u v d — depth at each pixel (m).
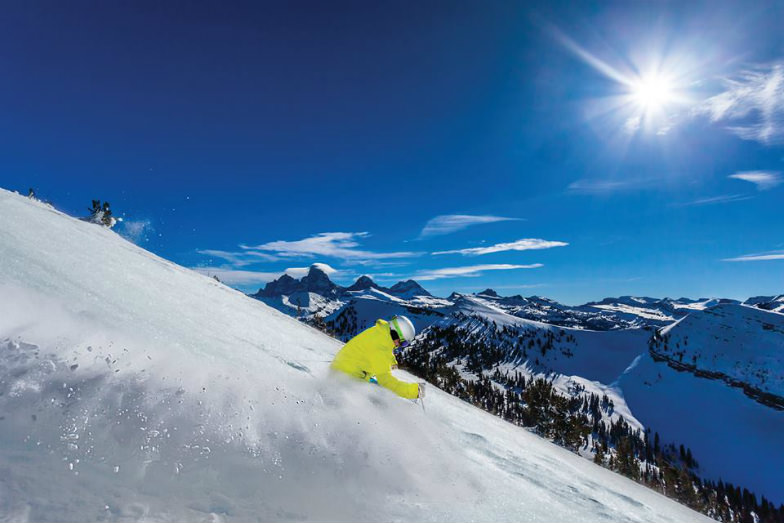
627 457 136.25
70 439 1.91
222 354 3.81
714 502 130.25
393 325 5.01
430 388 9.21
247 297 16.42
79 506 1.58
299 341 7.92
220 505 1.96
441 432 4.61
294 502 2.23
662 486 128.12
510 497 3.49
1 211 5.57
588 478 6.90
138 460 2.00
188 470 2.10
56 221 7.51
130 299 4.35
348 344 5.00
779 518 129.50
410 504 2.70
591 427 193.12
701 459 182.00
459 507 2.90
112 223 14.16
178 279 8.85
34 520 1.41
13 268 3.42
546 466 5.92
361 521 2.28
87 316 3.09
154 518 1.69
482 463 4.20
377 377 5.00
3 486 1.52
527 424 160.50
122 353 2.77
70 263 4.59
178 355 3.18
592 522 3.76
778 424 195.38
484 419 8.70
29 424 1.88
